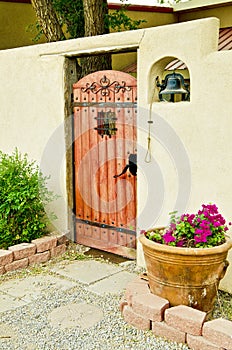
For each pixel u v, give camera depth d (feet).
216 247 11.74
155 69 15.57
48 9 21.68
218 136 13.93
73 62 18.62
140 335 12.16
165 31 14.79
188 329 11.38
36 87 19.57
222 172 13.98
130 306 12.85
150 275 12.69
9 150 21.58
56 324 12.88
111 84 17.34
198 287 12.02
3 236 17.66
